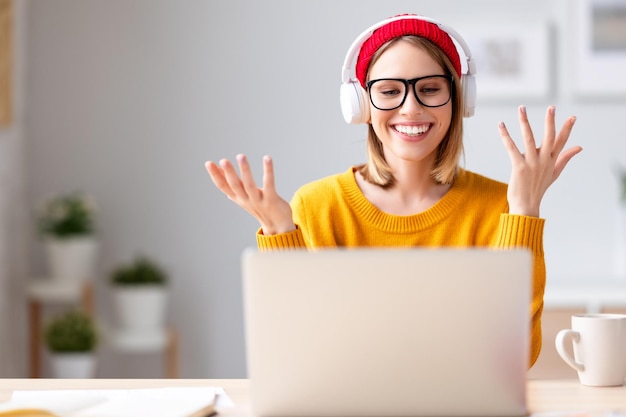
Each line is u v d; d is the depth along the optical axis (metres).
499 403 1.32
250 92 4.46
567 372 1.97
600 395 1.48
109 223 4.53
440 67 1.83
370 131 1.95
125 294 4.22
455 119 1.87
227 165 1.59
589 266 4.34
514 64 4.32
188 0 4.48
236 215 4.51
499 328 1.30
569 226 4.36
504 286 1.30
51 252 4.31
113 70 4.51
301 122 4.45
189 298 4.52
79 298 4.56
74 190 4.54
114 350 4.56
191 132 4.50
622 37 4.30
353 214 1.95
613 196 4.34
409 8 4.40
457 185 1.95
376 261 1.29
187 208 4.51
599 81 4.31
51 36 4.52
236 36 4.46
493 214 1.92
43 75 4.53
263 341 1.32
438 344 1.30
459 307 1.30
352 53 1.88
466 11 4.37
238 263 4.51
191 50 4.48
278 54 4.45
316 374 1.31
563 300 3.80
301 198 2.00
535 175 1.68
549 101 4.34
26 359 4.59
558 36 4.34
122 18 4.50
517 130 4.34
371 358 1.30
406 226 1.92
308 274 1.30
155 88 4.50
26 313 4.59
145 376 4.56
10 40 4.23
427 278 1.29
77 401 1.44
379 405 1.32
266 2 4.45
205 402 1.41
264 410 1.33
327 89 4.44
